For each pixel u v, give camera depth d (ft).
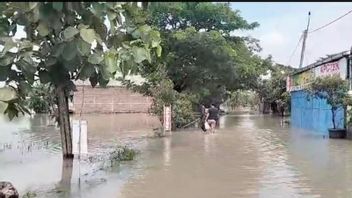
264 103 171.94
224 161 43.32
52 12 12.05
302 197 28.02
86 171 37.68
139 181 33.37
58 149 52.80
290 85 108.99
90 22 15.35
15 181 33.68
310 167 39.52
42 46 16.88
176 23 93.30
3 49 18.03
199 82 96.07
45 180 33.99
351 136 64.34
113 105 159.22
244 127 92.27
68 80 18.12
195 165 40.83
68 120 43.96
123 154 46.06
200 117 85.10
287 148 54.24
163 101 75.72
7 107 18.99
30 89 20.22
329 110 73.15
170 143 59.88
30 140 63.41
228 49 90.17
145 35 21.04
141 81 83.20
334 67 68.49
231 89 125.39
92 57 17.49
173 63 91.91
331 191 29.68
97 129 84.74
